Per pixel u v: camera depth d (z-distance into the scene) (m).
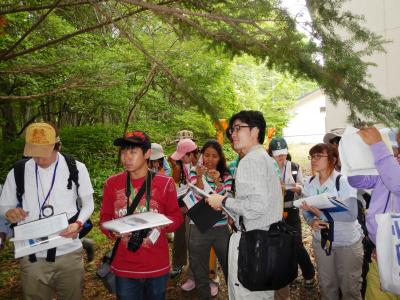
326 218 3.00
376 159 2.08
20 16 6.04
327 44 2.72
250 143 2.46
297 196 4.10
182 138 4.89
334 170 3.18
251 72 15.93
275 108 15.95
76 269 2.64
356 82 2.67
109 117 15.42
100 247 5.82
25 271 2.53
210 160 3.54
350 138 2.19
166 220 2.31
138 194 2.57
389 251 2.04
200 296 3.48
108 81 6.50
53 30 6.95
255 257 2.27
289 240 2.34
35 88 8.23
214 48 3.10
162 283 2.59
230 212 2.48
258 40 2.81
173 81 3.12
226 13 2.88
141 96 9.93
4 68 6.04
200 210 2.84
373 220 2.25
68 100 10.55
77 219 2.57
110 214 2.66
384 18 7.01
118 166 10.48
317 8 2.69
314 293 3.99
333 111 7.64
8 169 9.35
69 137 11.66
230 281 2.52
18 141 11.16
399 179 2.03
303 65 2.64
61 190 2.59
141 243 2.43
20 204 2.58
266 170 2.32
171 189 2.62
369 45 2.87
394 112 2.57
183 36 3.23
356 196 2.88
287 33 2.67
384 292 2.30
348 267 3.00
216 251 3.47
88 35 8.00
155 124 13.12
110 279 2.67
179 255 4.51
